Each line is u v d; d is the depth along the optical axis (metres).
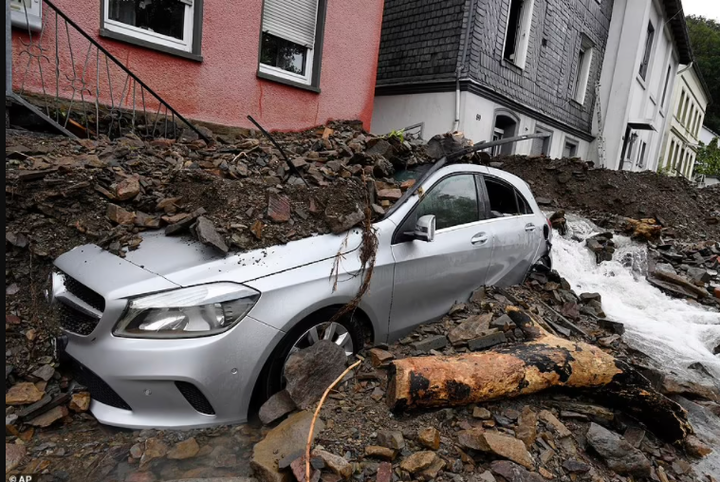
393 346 3.60
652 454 2.90
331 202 3.54
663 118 25.09
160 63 6.84
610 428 3.06
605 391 3.14
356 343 3.36
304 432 2.62
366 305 3.30
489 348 3.60
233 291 2.70
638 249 7.56
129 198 3.68
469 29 10.95
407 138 8.26
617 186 10.07
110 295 2.60
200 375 2.55
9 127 4.98
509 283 4.83
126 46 6.47
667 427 3.00
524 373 3.02
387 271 3.42
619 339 4.60
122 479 2.38
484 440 2.60
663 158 27.31
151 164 4.52
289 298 2.86
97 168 3.97
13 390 2.76
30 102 5.65
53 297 2.95
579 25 15.17
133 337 2.56
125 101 6.56
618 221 8.77
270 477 2.30
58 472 2.40
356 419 2.81
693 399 3.74
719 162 28.75
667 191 10.73
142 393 2.56
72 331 2.77
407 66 12.38
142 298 2.62
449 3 11.35
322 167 4.48
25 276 3.39
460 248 4.04
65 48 5.93
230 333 2.63
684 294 6.23
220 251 2.94
